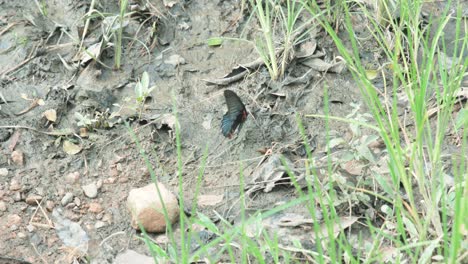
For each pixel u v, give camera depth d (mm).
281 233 4258
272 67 5109
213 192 4535
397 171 4297
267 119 4887
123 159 4719
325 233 4219
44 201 4500
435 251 3975
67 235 4340
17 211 4449
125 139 4812
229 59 5273
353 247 4133
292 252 4133
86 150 4754
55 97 5020
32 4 5598
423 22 5422
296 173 4551
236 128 4711
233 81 5137
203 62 5270
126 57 5289
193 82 5152
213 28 5465
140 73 5211
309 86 5086
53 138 4816
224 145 4785
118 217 4418
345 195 4293
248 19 5324
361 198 4301
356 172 4512
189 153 4758
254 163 4688
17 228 4359
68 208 4477
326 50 5258
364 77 4344
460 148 4652
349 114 4777
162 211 4297
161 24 5453
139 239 4301
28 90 5086
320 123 4875
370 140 4387
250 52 5301
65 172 4648
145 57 5297
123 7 5172
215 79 5152
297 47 5254
